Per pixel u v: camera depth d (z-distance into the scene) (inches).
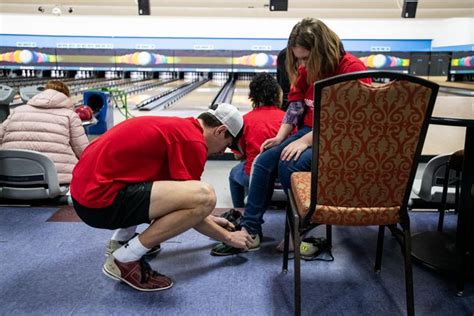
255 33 304.8
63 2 291.6
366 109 38.6
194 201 48.6
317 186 42.8
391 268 57.4
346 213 43.7
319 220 44.5
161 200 48.2
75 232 67.4
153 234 49.3
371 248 63.5
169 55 321.1
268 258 59.8
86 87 335.0
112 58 325.4
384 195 43.0
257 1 277.6
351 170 41.5
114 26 312.0
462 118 51.7
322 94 38.3
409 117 39.1
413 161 41.6
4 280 53.1
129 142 47.8
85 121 112.1
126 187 48.5
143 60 322.3
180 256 60.3
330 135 40.1
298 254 44.1
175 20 307.7
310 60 54.7
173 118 50.6
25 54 319.0
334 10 287.7
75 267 56.7
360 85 37.8
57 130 79.8
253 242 61.6
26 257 59.1
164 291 51.3
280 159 60.1
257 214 61.7
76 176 49.9
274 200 82.0
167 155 49.3
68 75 394.6
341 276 55.2
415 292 51.6
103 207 48.5
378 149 40.5
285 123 64.4
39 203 80.5
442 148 131.6
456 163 62.3
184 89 339.9
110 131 50.1
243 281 53.6
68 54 320.8
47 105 80.0
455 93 244.1
